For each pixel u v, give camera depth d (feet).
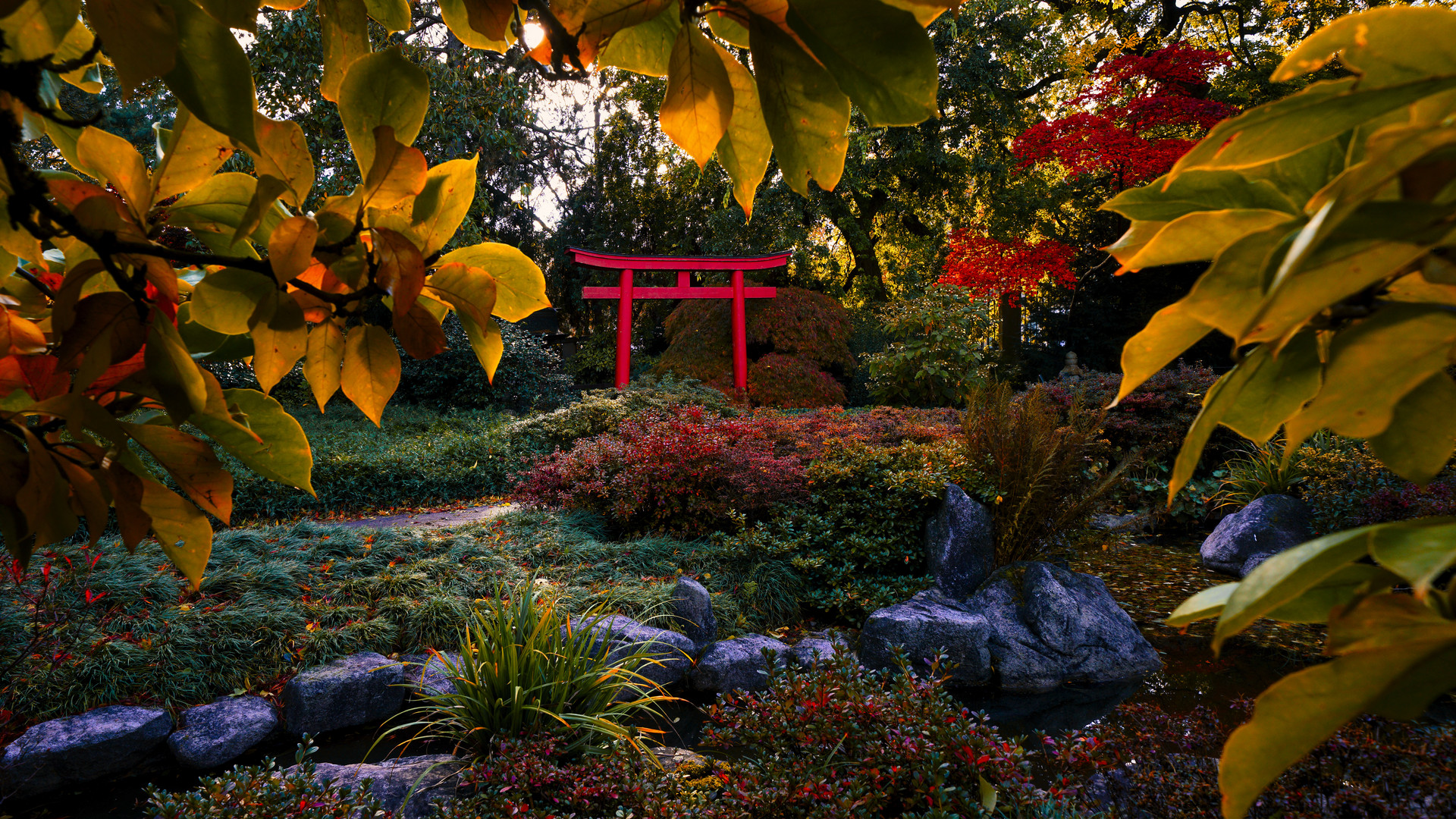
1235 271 0.86
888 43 1.12
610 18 1.24
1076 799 7.20
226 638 12.11
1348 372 0.85
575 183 63.82
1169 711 12.42
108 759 9.87
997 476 17.74
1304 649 14.52
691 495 18.61
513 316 1.55
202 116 1.12
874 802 7.23
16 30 1.05
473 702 9.33
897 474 18.63
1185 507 24.25
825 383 43.27
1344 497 18.67
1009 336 50.70
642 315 61.21
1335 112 0.67
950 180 49.96
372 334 1.51
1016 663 13.94
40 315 1.60
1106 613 14.80
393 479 25.58
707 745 10.02
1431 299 0.84
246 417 1.56
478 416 38.58
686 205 58.85
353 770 8.97
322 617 13.21
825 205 48.83
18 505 1.32
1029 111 50.06
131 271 1.33
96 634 11.48
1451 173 0.58
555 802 7.91
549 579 15.56
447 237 1.44
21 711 10.21
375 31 27.78
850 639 15.31
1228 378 1.01
